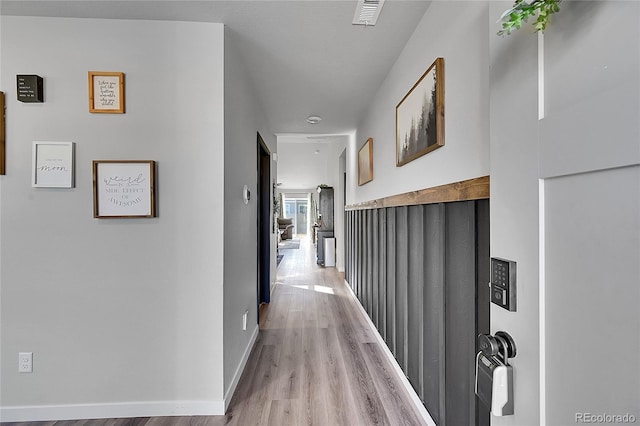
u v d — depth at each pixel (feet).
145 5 5.49
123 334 5.92
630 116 1.50
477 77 4.06
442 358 4.99
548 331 2.06
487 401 2.50
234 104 6.91
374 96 10.03
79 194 5.84
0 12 5.63
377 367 7.65
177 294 5.99
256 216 9.73
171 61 5.97
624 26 1.53
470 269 4.21
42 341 5.81
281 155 30.86
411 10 5.72
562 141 1.91
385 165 8.67
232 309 6.75
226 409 6.05
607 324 1.65
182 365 5.98
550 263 2.04
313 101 10.53
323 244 23.26
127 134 5.90
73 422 5.72
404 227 6.98
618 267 1.59
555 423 1.99
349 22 6.07
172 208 5.98
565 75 1.90
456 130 4.61
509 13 2.06
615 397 1.61
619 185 1.58
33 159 5.73
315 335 9.66
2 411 5.75
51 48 5.77
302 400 6.32
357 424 5.60
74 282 5.84
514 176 2.38
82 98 5.82
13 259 5.77
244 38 6.63
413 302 6.38
